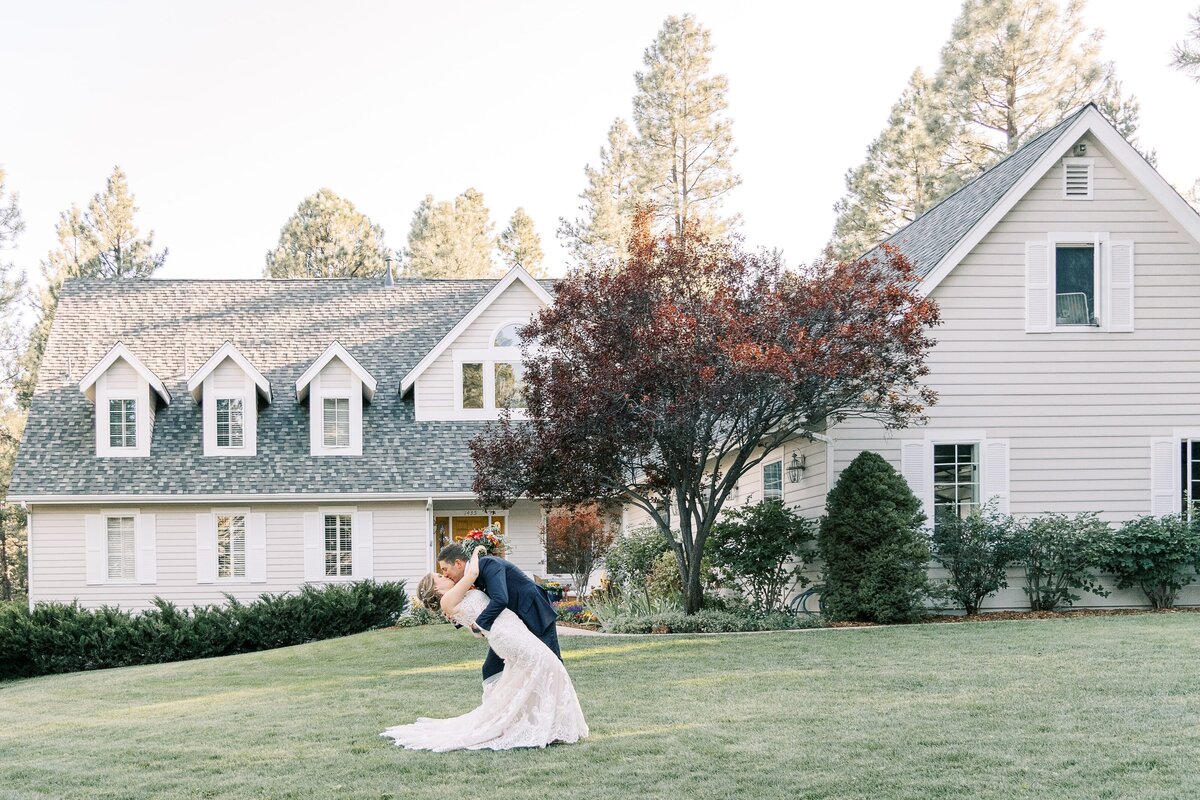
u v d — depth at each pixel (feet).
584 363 52.11
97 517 81.87
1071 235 60.29
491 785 22.54
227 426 85.56
